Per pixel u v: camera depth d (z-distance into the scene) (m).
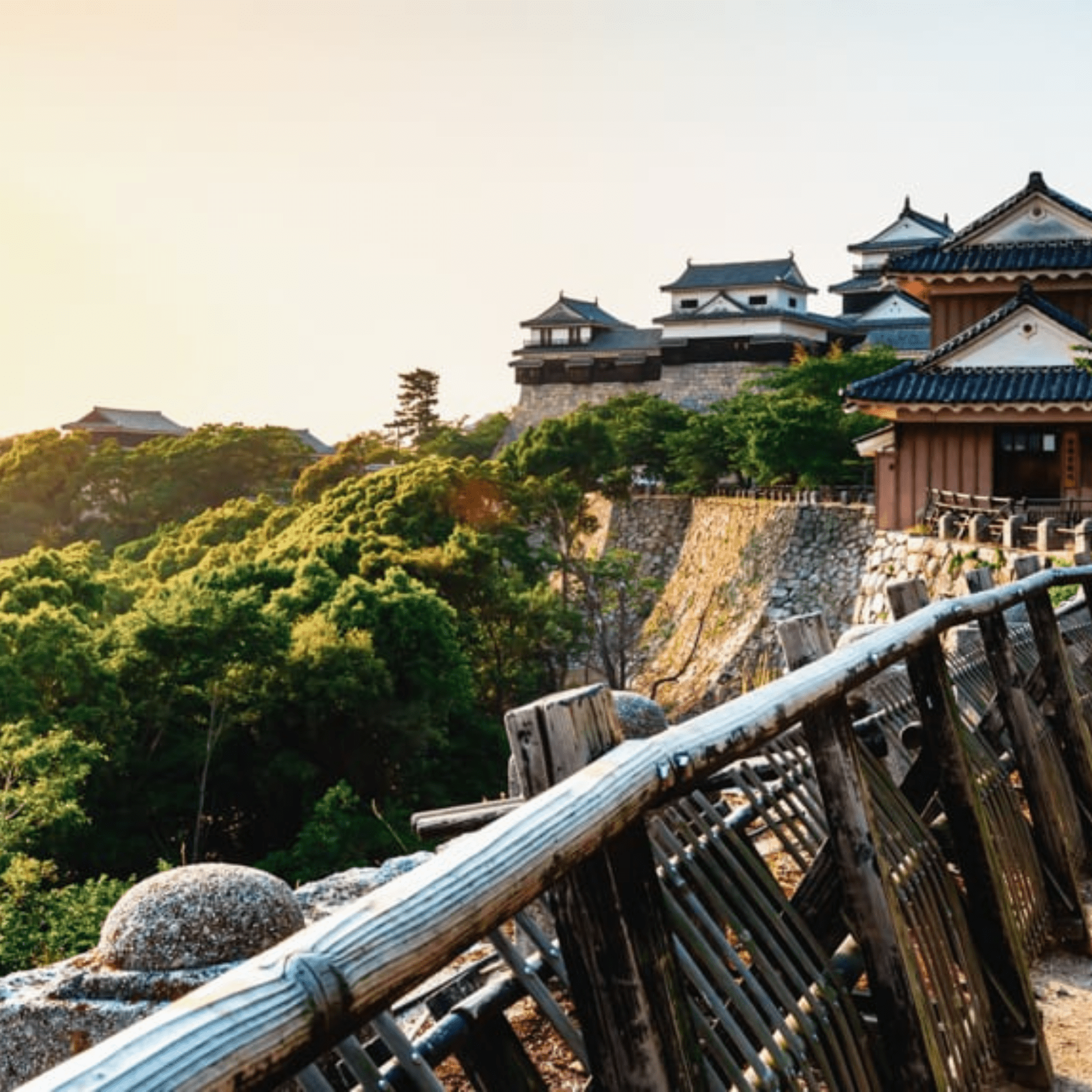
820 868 3.55
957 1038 3.83
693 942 2.79
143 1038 1.20
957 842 4.34
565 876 2.10
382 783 31.25
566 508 52.19
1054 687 6.46
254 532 61.44
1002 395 28.44
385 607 31.88
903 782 4.58
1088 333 28.95
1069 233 32.19
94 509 98.94
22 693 24.52
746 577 41.81
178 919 5.17
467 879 1.73
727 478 55.88
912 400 28.83
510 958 2.43
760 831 4.26
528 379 84.88
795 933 3.44
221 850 30.67
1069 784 6.45
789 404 45.25
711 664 41.69
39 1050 5.02
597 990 2.16
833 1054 3.20
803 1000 3.26
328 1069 2.55
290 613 33.97
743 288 79.69
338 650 29.52
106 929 5.38
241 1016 1.31
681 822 3.17
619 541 56.72
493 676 41.69
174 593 29.09
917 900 3.82
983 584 5.71
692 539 52.19
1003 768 5.65
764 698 2.90
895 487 30.64
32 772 21.94
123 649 27.52
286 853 26.05
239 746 29.98
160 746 28.77
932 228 86.00
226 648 27.98
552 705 2.24
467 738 35.72
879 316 80.38
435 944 1.63
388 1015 2.05
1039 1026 4.27
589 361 82.25
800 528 39.19
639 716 6.57
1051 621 6.46
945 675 4.39
